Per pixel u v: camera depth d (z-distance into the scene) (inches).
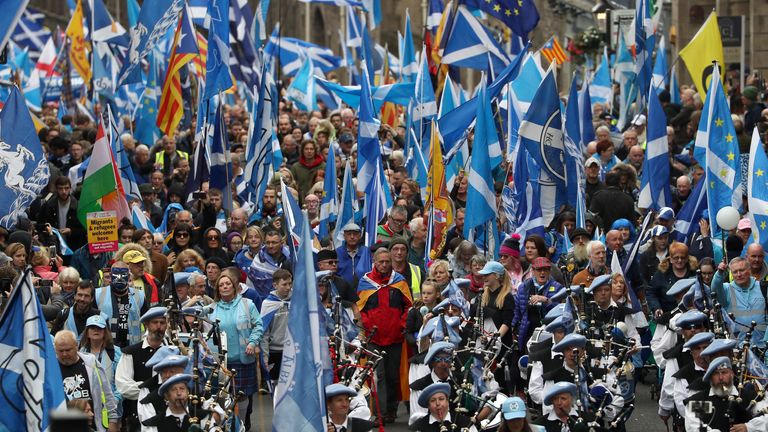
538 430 1243.8
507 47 5064.0
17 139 1870.1
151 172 2775.6
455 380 1411.2
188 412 1299.2
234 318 1684.3
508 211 2165.4
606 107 3821.4
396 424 1780.3
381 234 2113.7
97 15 3299.7
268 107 2396.7
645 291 1968.5
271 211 2377.0
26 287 1305.4
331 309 1747.0
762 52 5260.8
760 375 1471.5
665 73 3641.7
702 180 2185.0
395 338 1784.0
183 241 2126.0
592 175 2412.6
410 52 3181.6
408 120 2682.1
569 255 1980.8
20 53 3988.7
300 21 7155.5
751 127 3004.4
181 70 3248.0
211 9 2448.3
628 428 1705.2
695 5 5659.5
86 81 3708.2
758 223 2028.8
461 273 1916.8
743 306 1752.0
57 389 1302.9
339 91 3009.4
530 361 1433.3
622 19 3978.8
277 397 1168.2
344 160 2650.1
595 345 1491.1
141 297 1686.8
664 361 1621.6
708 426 1370.6
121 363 1489.9
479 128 2038.6
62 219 2305.6
